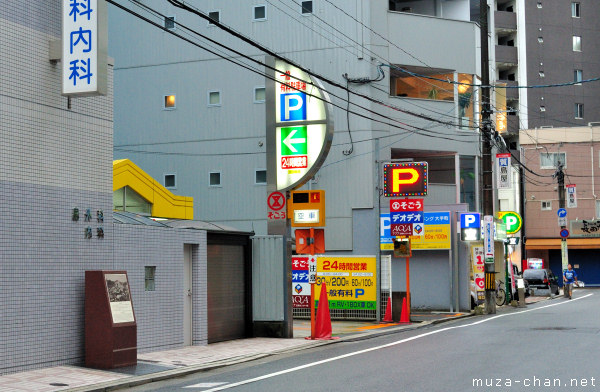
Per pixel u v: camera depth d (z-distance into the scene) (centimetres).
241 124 3369
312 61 3272
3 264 1292
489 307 2978
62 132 1437
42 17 1406
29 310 1340
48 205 1395
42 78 1397
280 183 2016
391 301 2573
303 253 1961
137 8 3516
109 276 1438
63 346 1409
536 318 2503
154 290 1655
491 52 4275
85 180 1487
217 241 1884
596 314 2584
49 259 1389
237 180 3362
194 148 3425
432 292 3092
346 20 3244
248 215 3334
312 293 1945
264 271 1984
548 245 5884
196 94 3431
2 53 1315
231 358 1556
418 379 1186
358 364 1412
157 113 3478
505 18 6197
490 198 3044
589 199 5866
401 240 2516
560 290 5259
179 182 3431
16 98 1338
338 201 3222
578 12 6328
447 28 3447
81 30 1324
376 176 2825
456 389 1078
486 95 3083
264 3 3350
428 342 1805
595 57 6338
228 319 1914
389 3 3500
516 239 3806
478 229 2948
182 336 1738
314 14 3284
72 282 1437
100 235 1508
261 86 3350
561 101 6234
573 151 5903
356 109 3219
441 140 3391
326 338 1934
